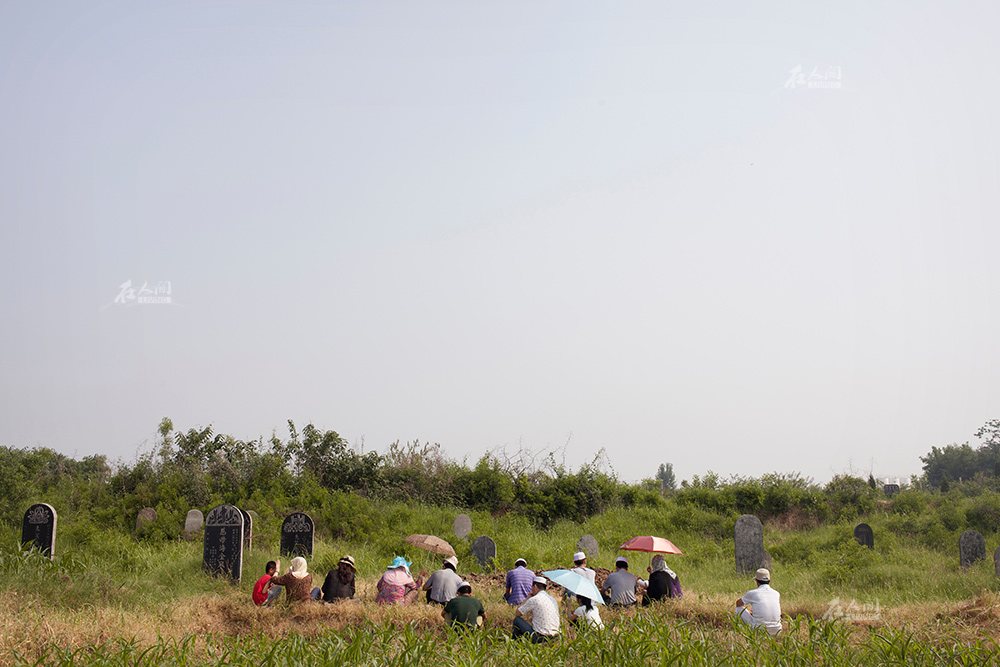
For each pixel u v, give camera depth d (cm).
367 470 3045
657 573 1231
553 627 932
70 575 1224
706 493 3106
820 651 830
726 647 867
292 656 780
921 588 1548
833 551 2228
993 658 792
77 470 3080
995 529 2766
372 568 1727
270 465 2848
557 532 2677
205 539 1531
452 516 2667
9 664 735
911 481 3956
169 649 805
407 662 772
